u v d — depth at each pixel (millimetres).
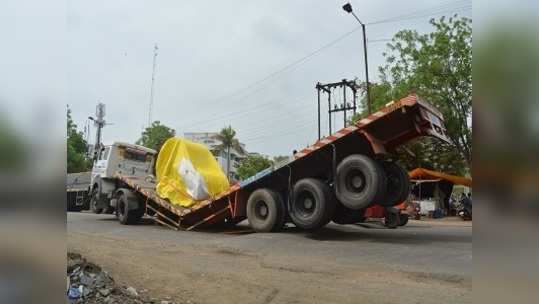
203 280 6855
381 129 11508
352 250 9609
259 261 8523
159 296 5945
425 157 30219
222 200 13914
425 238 11648
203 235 13125
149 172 19547
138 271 7348
